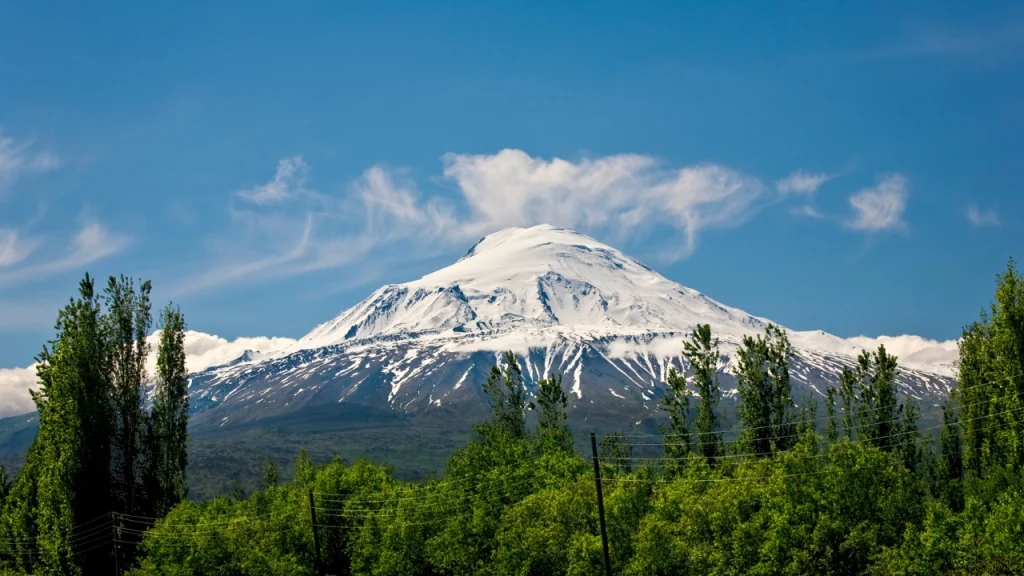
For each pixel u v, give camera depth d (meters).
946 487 65.44
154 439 84.00
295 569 72.94
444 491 76.44
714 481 63.91
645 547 56.62
